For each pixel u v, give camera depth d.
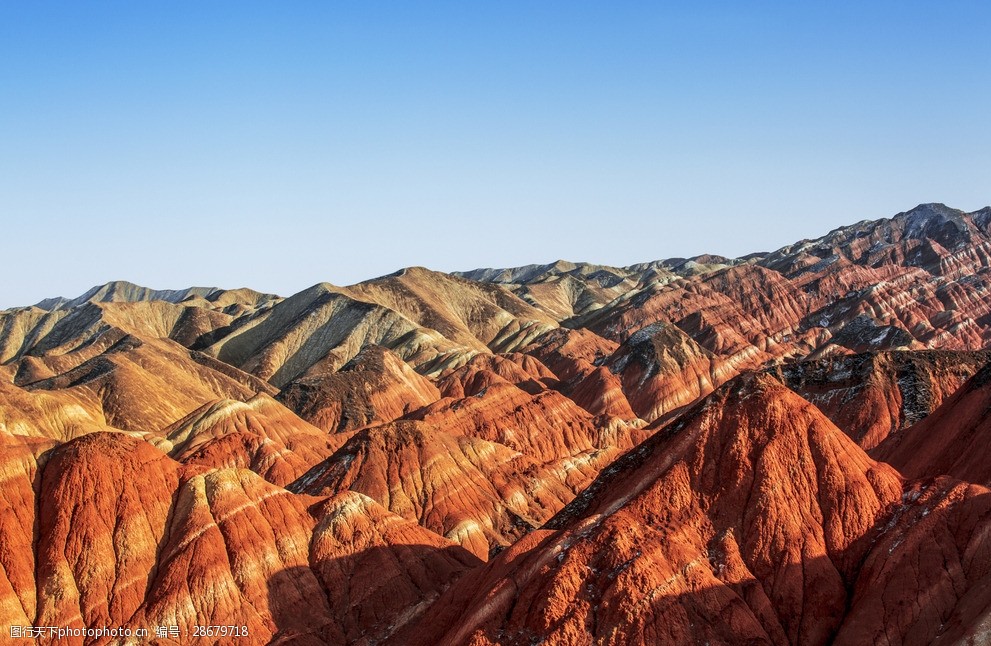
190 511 101.62
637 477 98.19
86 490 99.75
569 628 81.75
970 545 83.94
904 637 79.81
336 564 105.00
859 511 91.19
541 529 98.00
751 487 93.12
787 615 85.31
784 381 181.50
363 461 140.00
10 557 94.19
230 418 196.00
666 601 82.69
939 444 122.44
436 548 112.31
